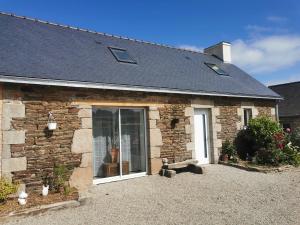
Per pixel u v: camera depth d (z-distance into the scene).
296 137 13.42
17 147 6.52
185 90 9.57
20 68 6.73
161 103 9.27
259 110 12.90
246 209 5.94
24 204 5.80
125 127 8.63
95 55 9.34
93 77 7.77
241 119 11.95
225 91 10.95
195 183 8.01
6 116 6.42
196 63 13.05
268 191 7.39
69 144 7.32
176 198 6.68
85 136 7.59
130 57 10.33
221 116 11.18
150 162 8.87
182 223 5.16
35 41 8.59
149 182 8.05
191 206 6.12
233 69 14.71
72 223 5.15
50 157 6.99
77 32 10.75
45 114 6.99
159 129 9.14
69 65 7.95
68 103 7.38
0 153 6.30
